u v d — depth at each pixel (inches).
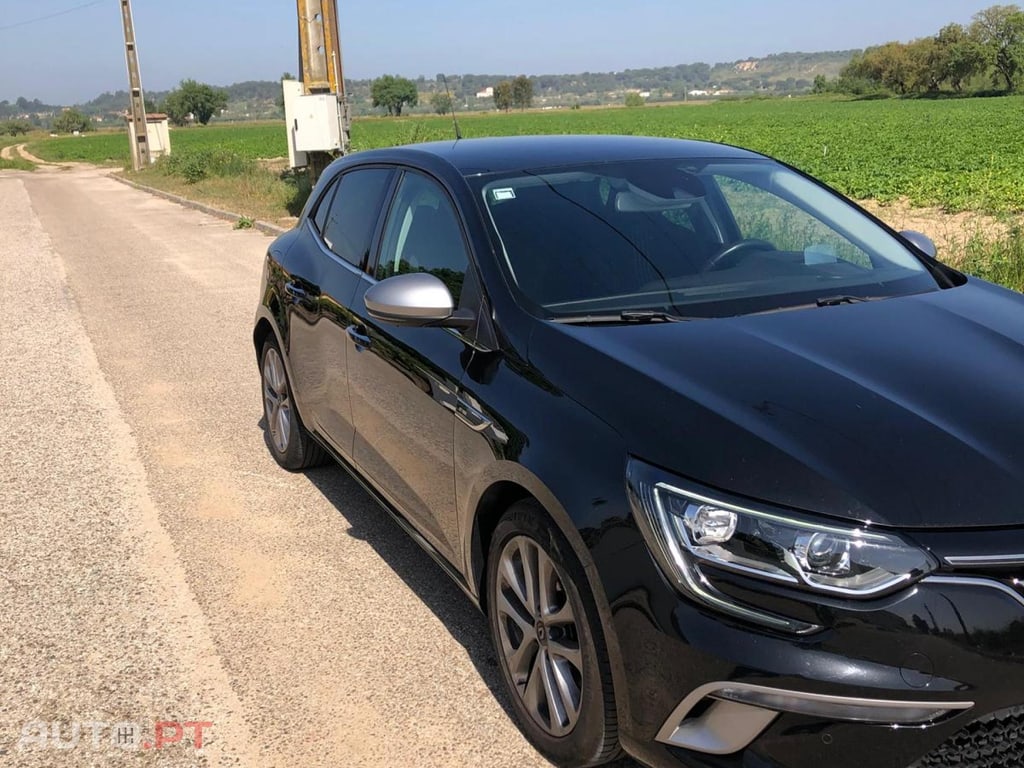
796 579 83.0
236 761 111.3
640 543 89.7
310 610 146.2
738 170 159.8
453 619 142.9
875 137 1616.6
